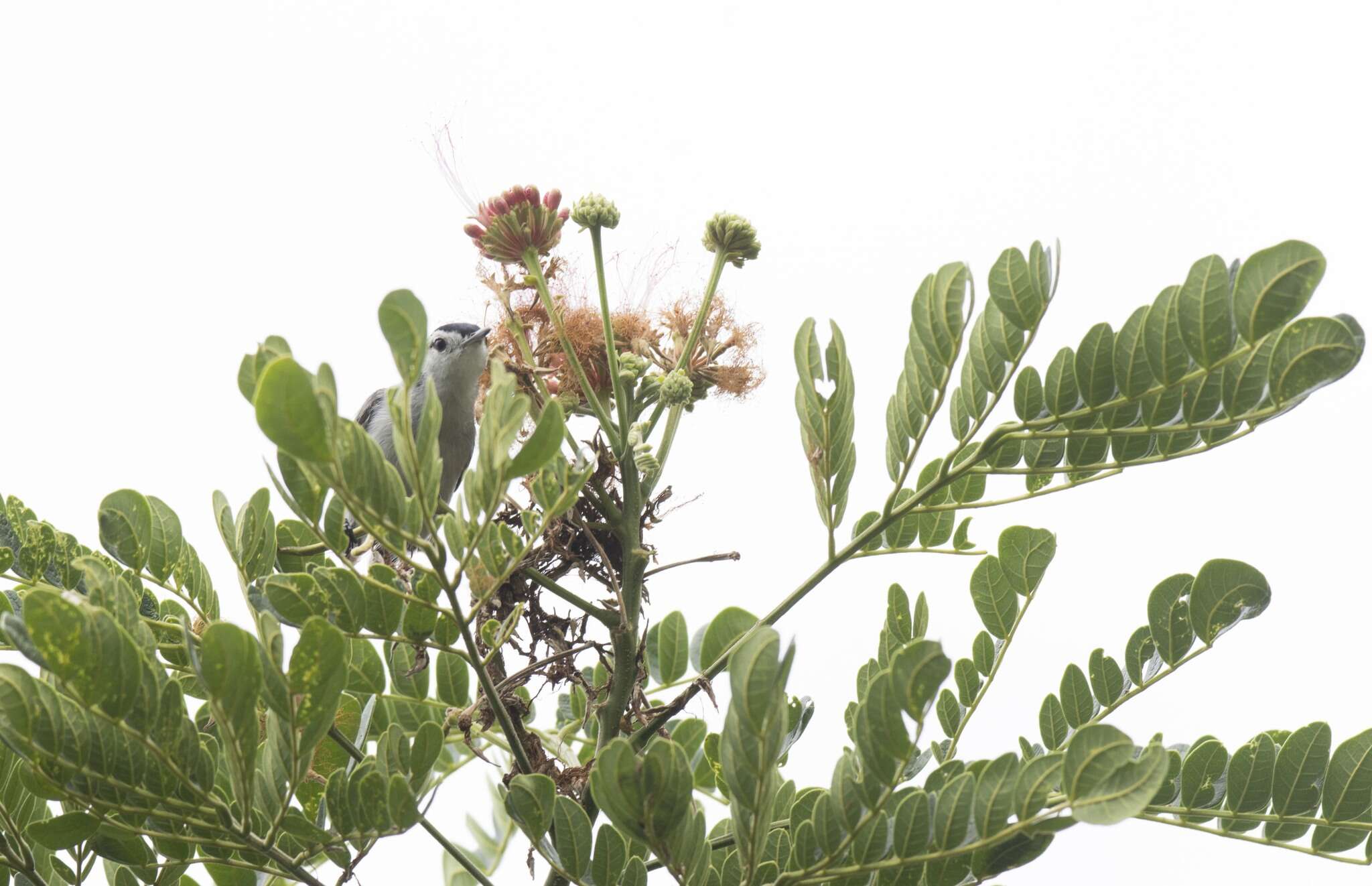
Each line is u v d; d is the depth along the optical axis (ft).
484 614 24.45
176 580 23.41
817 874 18.38
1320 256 18.03
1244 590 22.31
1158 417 20.22
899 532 25.88
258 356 18.43
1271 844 21.21
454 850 21.03
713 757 26.66
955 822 17.94
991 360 21.42
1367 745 20.70
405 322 15.75
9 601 21.02
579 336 25.59
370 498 16.97
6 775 22.04
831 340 21.98
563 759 25.63
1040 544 25.02
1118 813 16.34
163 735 17.74
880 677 16.90
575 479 19.34
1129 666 23.49
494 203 24.59
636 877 20.24
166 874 22.38
